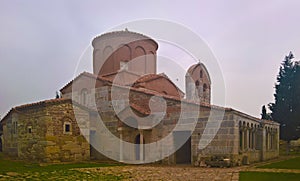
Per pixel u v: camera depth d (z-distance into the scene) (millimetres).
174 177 13555
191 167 18391
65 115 22422
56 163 20359
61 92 28719
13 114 25016
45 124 21328
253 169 16188
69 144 22312
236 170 15961
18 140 23797
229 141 18625
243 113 20016
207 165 18766
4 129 26250
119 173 14953
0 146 31344
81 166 18188
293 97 37219
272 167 17031
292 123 36281
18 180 11906
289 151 36844
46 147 21062
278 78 39469
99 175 14016
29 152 22500
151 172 15500
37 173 14211
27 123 23000
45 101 21516
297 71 38062
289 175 13234
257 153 22844
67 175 13734
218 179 12703
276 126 28203
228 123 18797
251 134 22234
